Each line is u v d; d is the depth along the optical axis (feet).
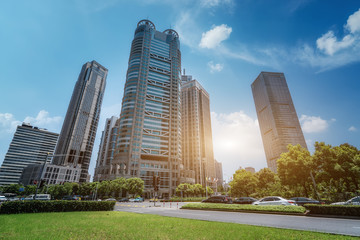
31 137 572.10
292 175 120.88
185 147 526.16
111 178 281.74
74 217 48.73
